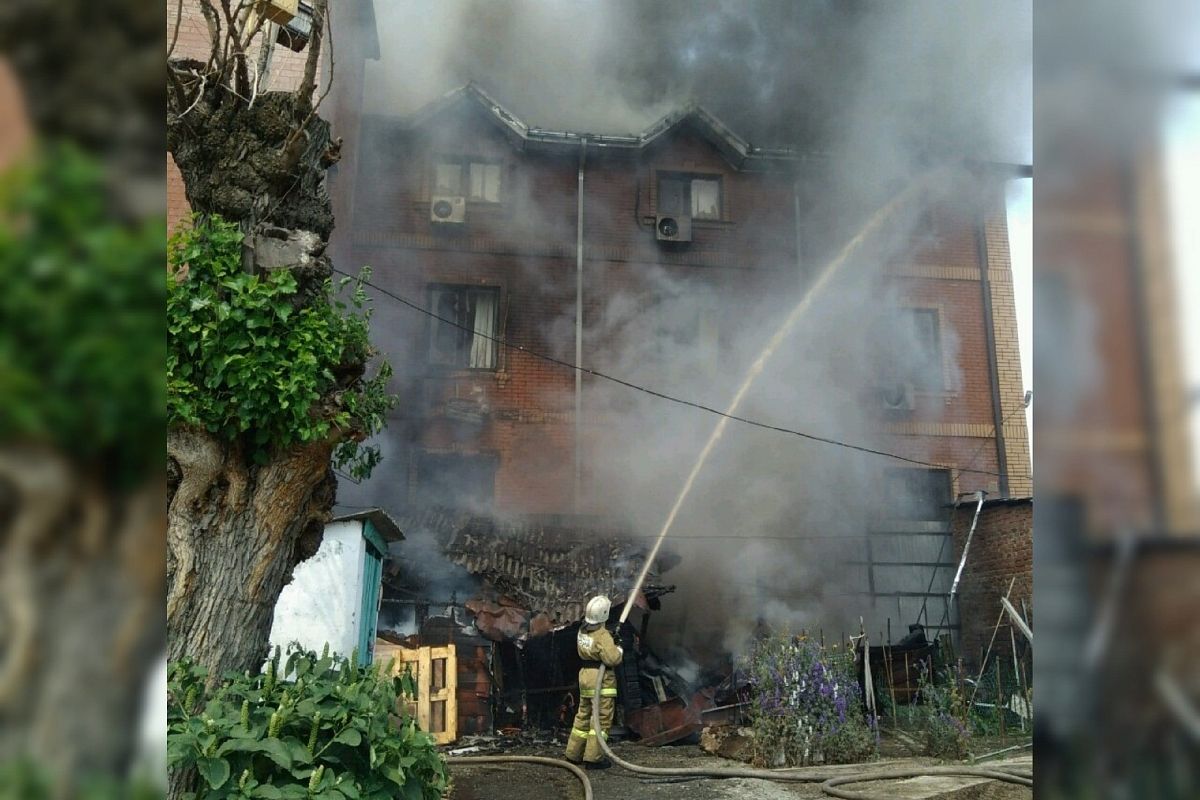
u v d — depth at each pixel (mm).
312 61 4625
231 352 4016
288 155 4504
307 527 4730
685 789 7527
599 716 8523
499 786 7738
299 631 7426
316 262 4438
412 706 9820
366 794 3879
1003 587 14562
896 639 15180
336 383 4547
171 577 4020
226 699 3889
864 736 9133
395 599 11586
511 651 11578
